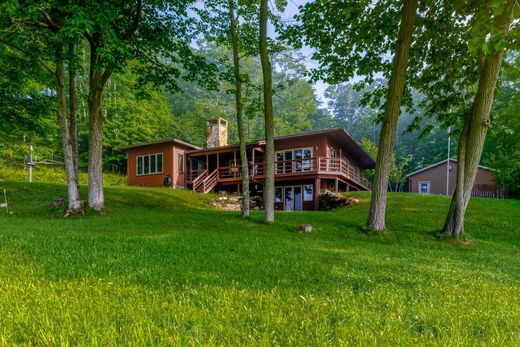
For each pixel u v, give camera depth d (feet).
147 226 28.07
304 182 71.87
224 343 6.51
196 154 81.15
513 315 9.27
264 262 16.21
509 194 84.69
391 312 9.00
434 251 25.54
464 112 32.96
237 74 38.24
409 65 36.22
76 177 34.73
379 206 31.32
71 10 25.04
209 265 14.80
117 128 102.83
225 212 42.32
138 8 32.91
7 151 75.36
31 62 34.24
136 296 9.51
